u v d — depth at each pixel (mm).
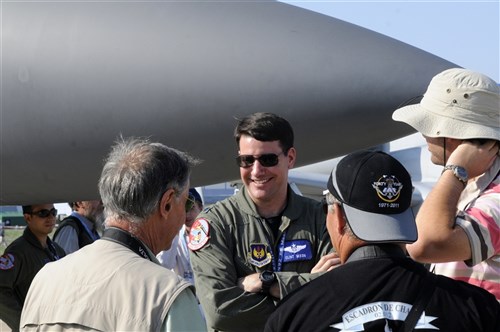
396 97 3783
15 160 4105
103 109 3918
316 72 3822
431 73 3824
